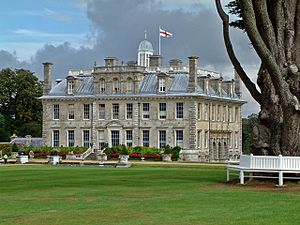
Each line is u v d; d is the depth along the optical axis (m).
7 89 129.50
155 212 17.67
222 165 65.31
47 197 22.91
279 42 29.03
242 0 26.94
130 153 88.75
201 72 104.75
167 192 24.17
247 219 16.05
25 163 73.06
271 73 27.62
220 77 107.25
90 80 106.69
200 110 98.81
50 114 106.75
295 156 28.11
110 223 15.73
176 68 102.62
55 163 70.31
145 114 100.19
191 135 96.81
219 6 30.12
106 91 102.44
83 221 16.16
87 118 104.12
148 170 48.03
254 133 29.98
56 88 108.06
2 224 15.86
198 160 94.88
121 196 22.73
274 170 27.03
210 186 27.25
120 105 101.56
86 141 104.12
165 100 98.69
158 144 99.12
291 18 29.33
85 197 22.58
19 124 130.75
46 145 106.38
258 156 27.72
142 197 22.20
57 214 17.59
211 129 102.31
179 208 18.52
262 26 28.83
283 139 28.72
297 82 28.30
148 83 101.06
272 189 25.41
